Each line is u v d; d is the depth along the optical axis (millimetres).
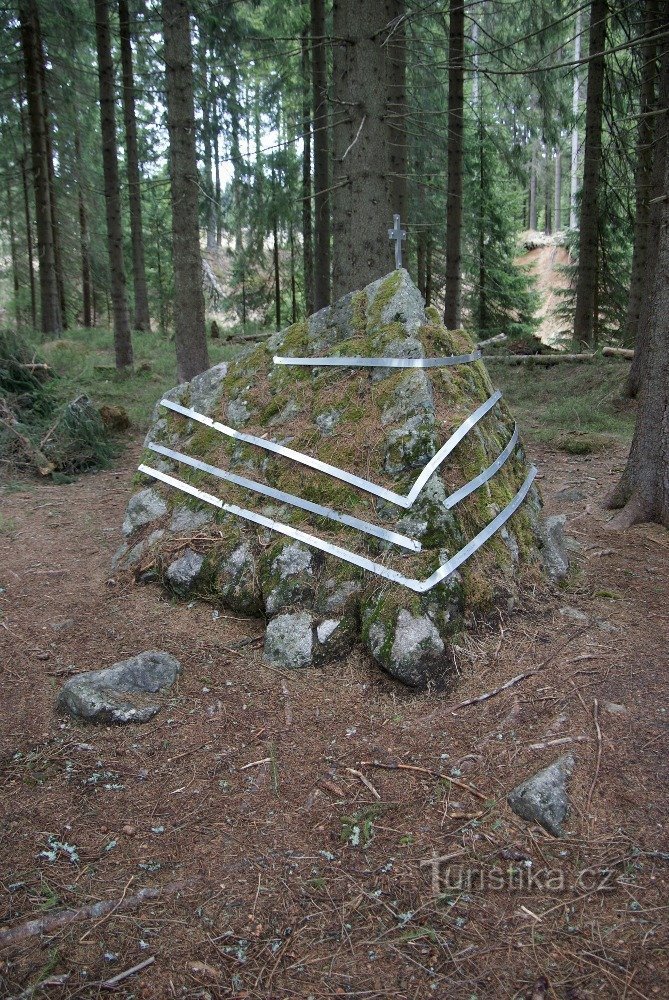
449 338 4688
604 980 2080
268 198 19359
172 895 2410
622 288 18859
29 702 3551
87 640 4113
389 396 4344
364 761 3076
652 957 2148
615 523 5930
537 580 4379
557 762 2949
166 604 4457
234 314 30047
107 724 3363
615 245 20219
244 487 4590
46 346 16453
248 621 4195
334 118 9773
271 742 3219
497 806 2791
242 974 2121
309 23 16797
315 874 2494
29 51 16734
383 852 2592
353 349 4648
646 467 5898
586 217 14984
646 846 2572
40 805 2855
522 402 12141
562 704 3381
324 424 4496
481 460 4273
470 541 3980
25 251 27375
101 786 2963
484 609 3938
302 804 2840
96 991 2072
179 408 5312
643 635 4020
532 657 3758
